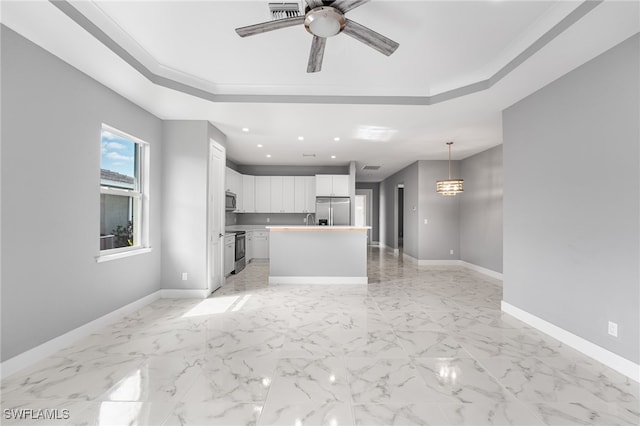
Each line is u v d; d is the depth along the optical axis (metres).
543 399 2.00
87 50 2.50
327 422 1.76
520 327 3.29
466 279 5.78
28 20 2.11
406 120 4.30
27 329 2.36
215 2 2.20
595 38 2.29
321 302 4.23
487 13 2.31
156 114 4.11
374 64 3.09
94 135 3.03
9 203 2.22
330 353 2.65
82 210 2.89
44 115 2.48
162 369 2.35
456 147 6.00
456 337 3.02
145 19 2.39
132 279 3.72
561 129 2.91
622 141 2.34
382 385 2.15
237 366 2.41
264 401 1.96
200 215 4.38
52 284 2.57
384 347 2.78
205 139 4.36
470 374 2.31
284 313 3.74
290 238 5.43
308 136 5.23
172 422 1.75
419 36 2.60
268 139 5.48
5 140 2.19
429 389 2.11
